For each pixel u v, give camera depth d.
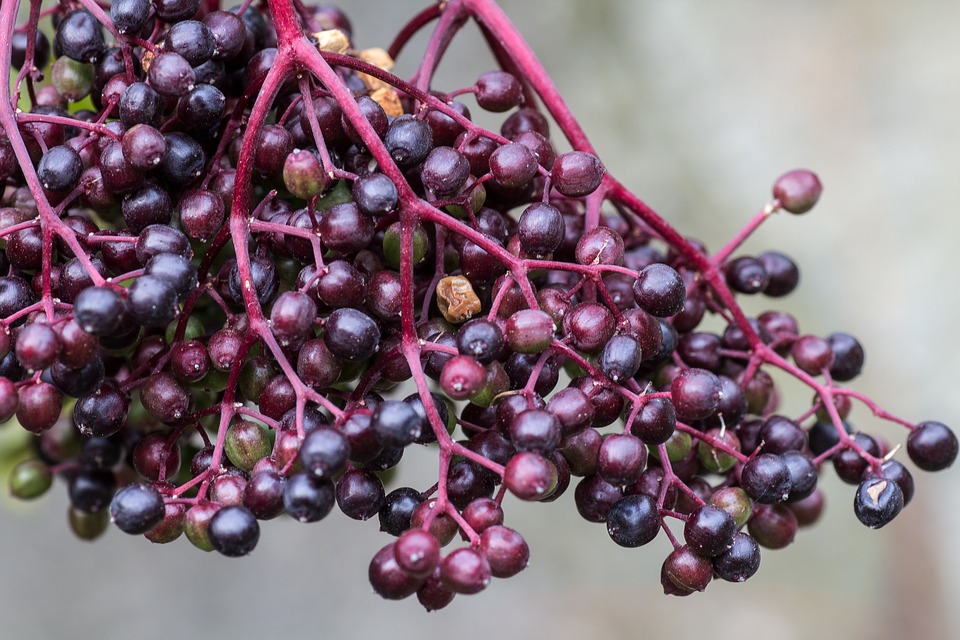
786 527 0.35
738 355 0.35
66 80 0.34
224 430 0.32
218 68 0.34
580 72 0.67
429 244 0.33
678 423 0.34
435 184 0.33
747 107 0.67
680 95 0.67
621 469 0.32
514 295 0.33
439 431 0.32
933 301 0.64
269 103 0.33
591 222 0.35
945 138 0.65
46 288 0.32
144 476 0.33
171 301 0.31
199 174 0.33
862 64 0.66
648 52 0.67
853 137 0.66
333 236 0.32
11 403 0.32
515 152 0.33
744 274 0.36
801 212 0.36
